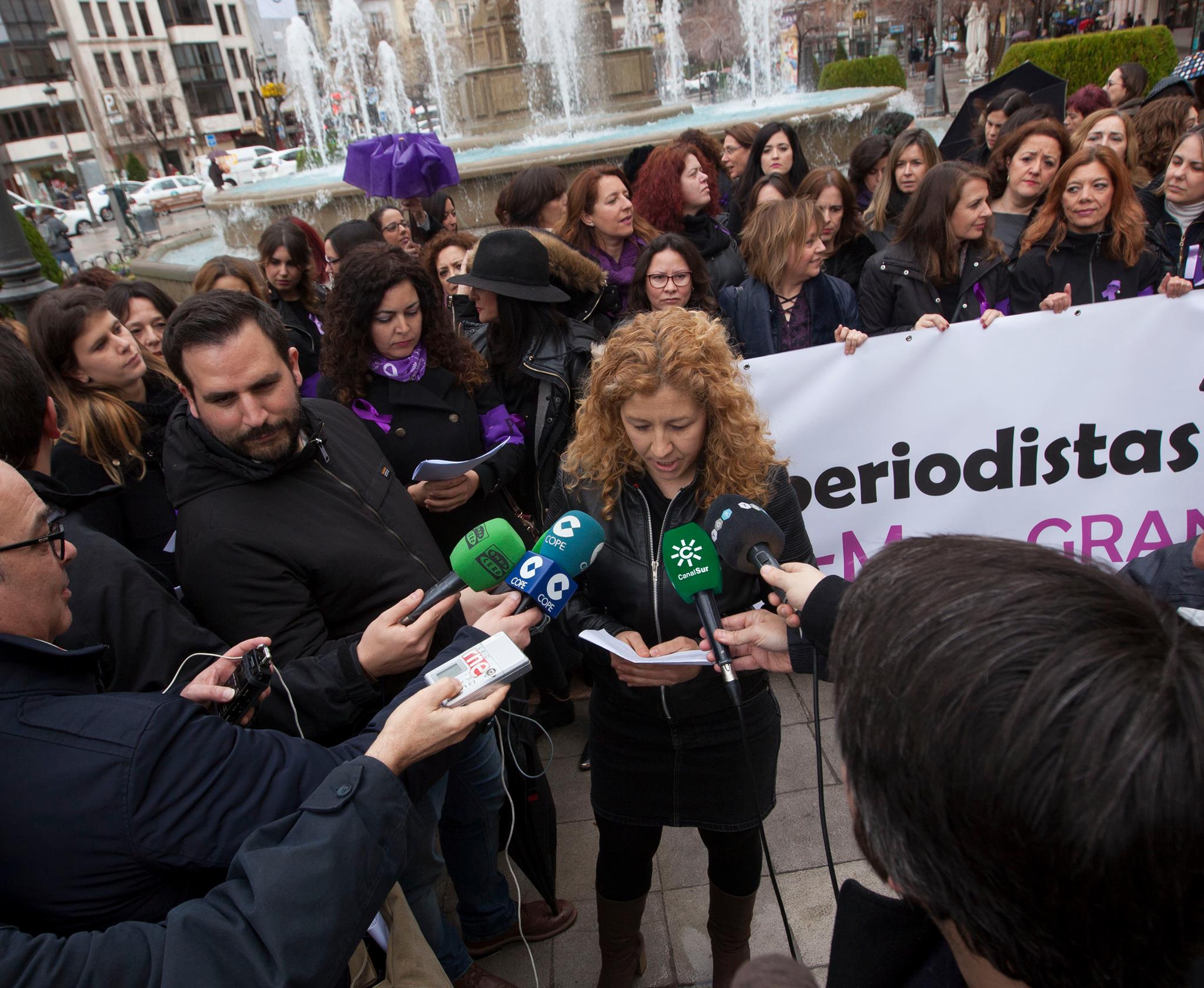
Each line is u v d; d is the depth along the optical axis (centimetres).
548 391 287
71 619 138
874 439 279
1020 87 624
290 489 186
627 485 186
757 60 1966
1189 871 53
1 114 4519
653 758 192
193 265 840
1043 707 53
